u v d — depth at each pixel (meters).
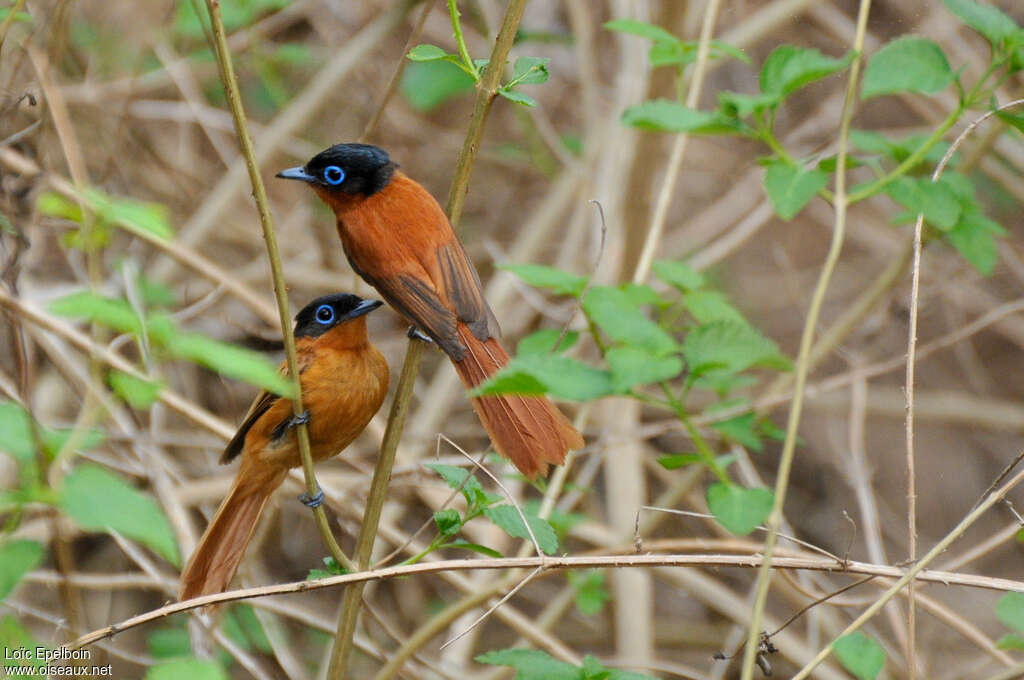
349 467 13.06
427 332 7.57
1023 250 15.38
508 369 5.55
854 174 16.03
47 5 10.45
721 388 8.20
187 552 9.80
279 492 11.03
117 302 5.21
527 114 15.66
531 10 16.78
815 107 15.84
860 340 15.49
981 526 15.51
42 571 9.46
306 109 14.27
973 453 16.08
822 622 12.47
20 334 7.55
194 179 13.91
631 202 13.38
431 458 12.12
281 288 6.35
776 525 6.09
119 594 12.31
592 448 11.95
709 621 15.04
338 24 15.72
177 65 13.27
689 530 13.49
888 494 15.80
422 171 16.03
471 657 12.71
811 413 15.61
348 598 6.93
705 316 8.49
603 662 12.05
